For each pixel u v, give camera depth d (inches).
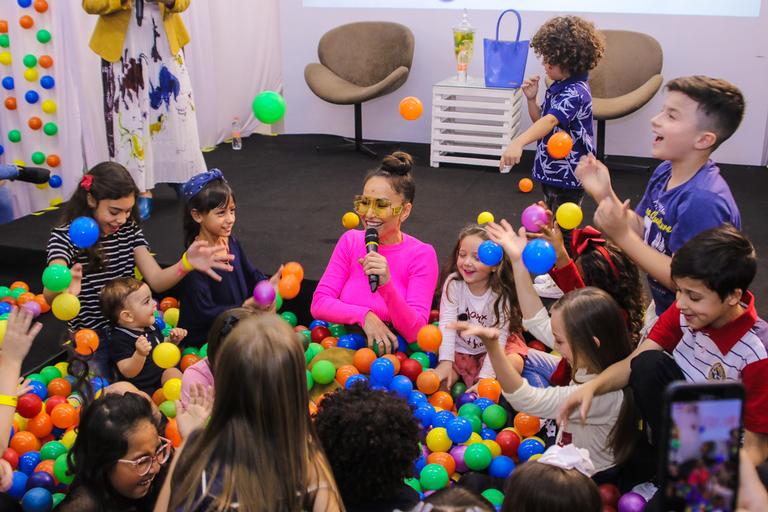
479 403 114.8
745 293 84.2
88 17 204.4
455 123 231.0
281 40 260.8
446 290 125.2
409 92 252.7
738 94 90.0
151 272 126.0
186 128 186.7
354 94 229.8
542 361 122.3
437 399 117.2
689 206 91.3
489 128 220.8
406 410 71.5
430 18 243.6
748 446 80.9
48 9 186.9
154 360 115.7
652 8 223.9
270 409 57.4
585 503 65.2
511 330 123.6
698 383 46.8
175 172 188.4
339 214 186.5
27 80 190.5
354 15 250.8
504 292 120.3
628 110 205.8
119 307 116.4
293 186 209.6
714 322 82.7
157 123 183.2
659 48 216.2
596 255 109.4
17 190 195.3
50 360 130.6
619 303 109.4
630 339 102.0
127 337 117.9
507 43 214.1
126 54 174.7
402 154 124.5
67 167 197.9
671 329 92.9
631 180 213.3
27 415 108.4
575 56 146.7
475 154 239.0
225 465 57.1
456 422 105.2
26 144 195.6
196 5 238.5
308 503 60.0
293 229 175.9
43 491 92.1
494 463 101.6
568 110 147.0
